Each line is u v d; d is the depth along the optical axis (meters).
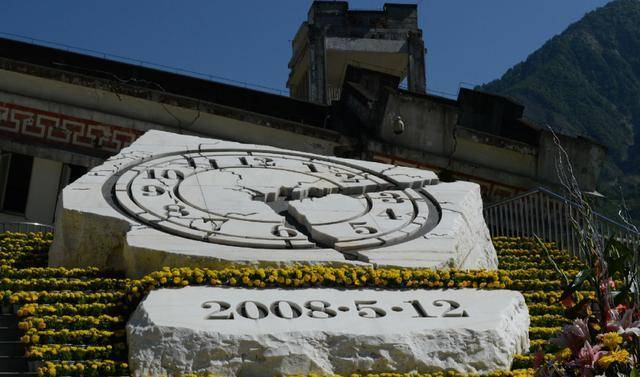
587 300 10.56
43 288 13.89
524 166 25.50
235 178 17.84
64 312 12.91
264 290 13.59
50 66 26.64
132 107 24.67
